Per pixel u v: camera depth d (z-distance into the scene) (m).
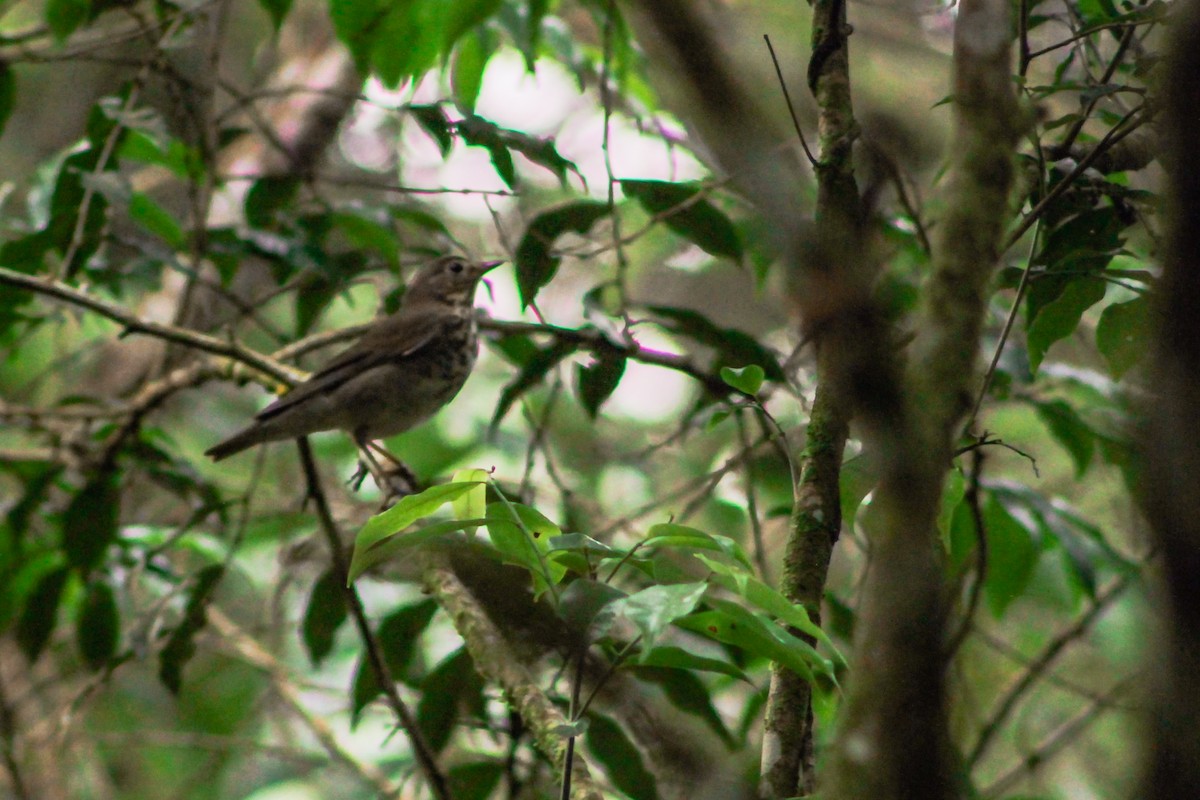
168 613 12.83
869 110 7.32
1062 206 7.62
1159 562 2.05
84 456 11.34
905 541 2.46
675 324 9.48
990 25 3.71
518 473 14.59
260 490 15.62
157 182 15.16
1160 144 2.37
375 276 14.07
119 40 10.79
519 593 7.68
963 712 9.44
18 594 11.72
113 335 14.84
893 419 2.48
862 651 2.55
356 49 10.29
